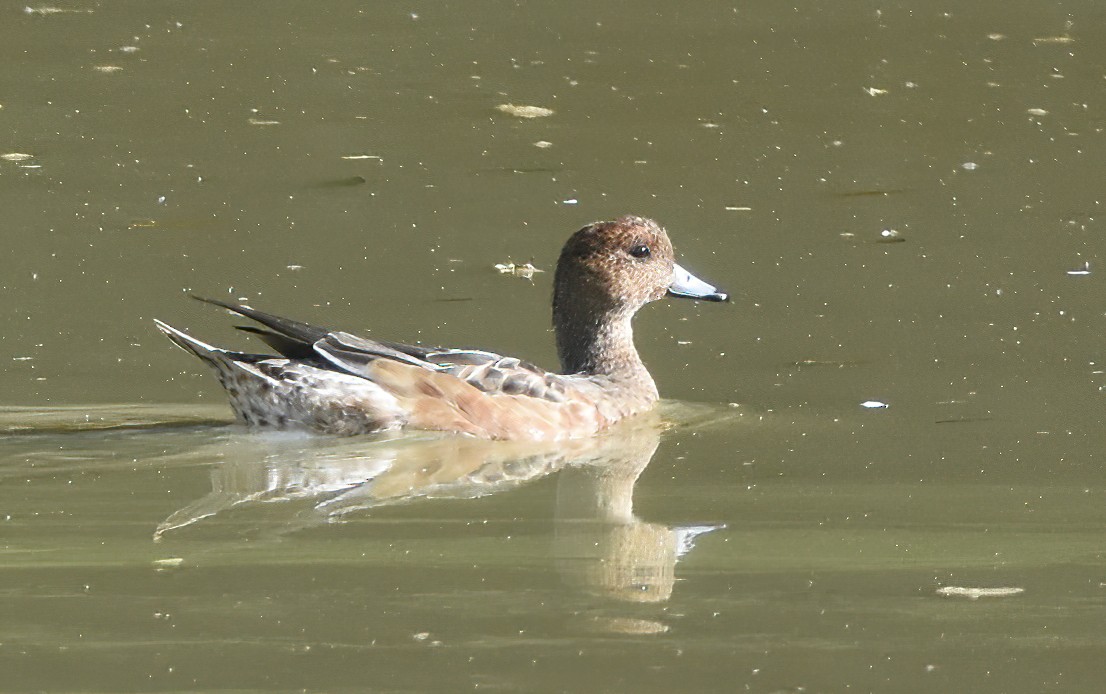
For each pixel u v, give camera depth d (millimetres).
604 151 20406
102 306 15656
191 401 13523
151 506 10984
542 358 14898
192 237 17469
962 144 20734
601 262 14453
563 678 8305
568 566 9891
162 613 9070
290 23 25016
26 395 13445
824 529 10633
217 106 21594
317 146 20312
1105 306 15766
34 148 19922
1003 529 10633
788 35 24625
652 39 24469
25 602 9203
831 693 8164
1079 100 22094
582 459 12469
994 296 16125
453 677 8297
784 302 16188
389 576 9680
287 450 12516
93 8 25312
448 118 21391
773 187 19359
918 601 9398
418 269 16875
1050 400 13445
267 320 13359
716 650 8688
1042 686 8305
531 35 24688
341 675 8297
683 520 10836
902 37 24469
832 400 13727
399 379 13125
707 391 14188
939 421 13062
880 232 17953
